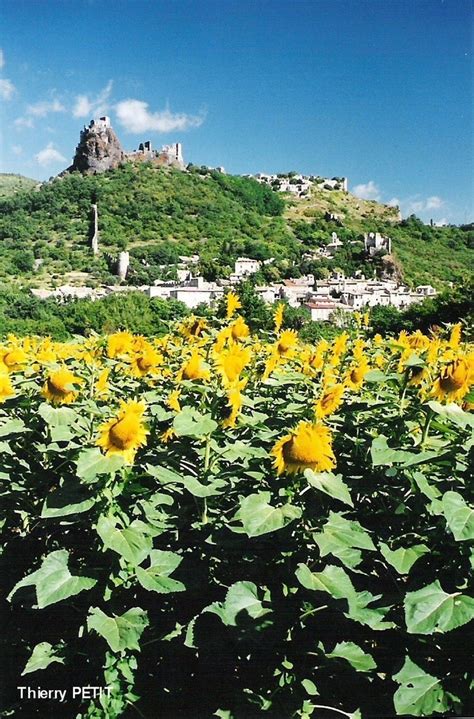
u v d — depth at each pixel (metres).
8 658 4.12
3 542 4.70
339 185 199.00
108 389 5.03
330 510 3.99
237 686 3.82
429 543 3.64
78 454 3.75
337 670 3.66
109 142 155.38
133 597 4.00
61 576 3.54
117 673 3.73
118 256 111.56
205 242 136.62
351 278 118.88
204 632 3.72
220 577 4.11
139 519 3.97
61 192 138.00
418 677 3.32
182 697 3.88
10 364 5.16
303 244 146.50
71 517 3.82
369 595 3.54
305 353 6.65
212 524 4.08
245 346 6.25
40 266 108.69
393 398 4.70
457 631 3.49
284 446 3.49
